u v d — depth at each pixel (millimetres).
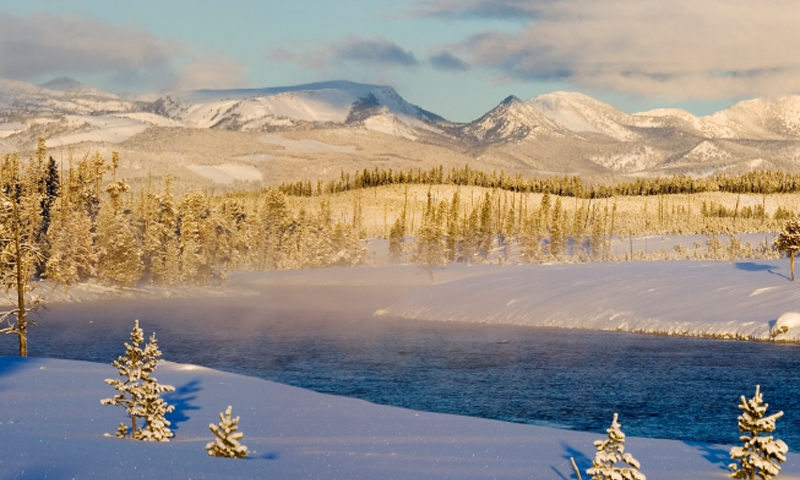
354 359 60719
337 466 19875
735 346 65000
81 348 65562
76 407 26828
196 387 33375
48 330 79062
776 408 40875
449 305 96938
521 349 66062
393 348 67438
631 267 110688
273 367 56500
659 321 76188
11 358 38344
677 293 84000
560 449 23906
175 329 82125
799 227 81750
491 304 93438
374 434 25578
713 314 75062
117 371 35031
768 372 52344
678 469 21672
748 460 20609
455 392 46031
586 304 86000
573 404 42344
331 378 51438
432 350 66062
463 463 21125
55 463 17141
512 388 47438
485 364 57812
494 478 19328
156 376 35625
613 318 80250
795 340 65688
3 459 17297
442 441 24609
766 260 107688
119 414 26000
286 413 28969
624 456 18656
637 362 57781
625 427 36375
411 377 51906
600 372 53500
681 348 64625
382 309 101750
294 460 20500
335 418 28453
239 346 68500
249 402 30750
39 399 27922
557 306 87312
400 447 23297
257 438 24219
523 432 27078
